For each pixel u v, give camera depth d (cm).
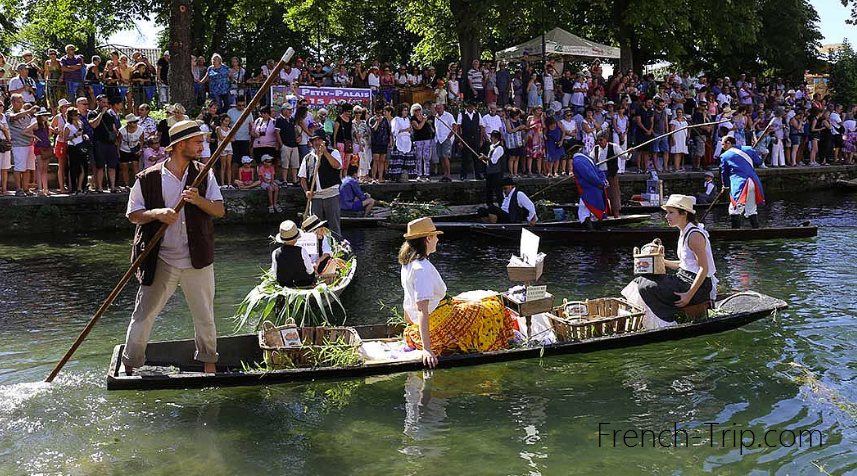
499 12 2280
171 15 1730
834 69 3469
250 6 2767
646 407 560
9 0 2762
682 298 714
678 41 2925
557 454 487
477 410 554
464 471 464
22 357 669
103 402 564
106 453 486
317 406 559
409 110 1916
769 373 626
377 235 1366
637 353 671
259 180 1591
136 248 568
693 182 2086
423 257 632
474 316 645
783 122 2319
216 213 571
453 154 1978
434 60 3159
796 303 842
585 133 1895
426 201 1752
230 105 1773
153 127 1517
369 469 467
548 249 1231
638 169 2106
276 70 559
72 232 1423
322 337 651
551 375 620
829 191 2311
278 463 475
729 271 1020
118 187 1526
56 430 518
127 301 880
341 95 1759
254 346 645
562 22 2752
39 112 1452
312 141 1121
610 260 1131
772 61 3503
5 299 886
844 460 478
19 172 1416
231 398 573
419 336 652
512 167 1886
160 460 478
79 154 1450
